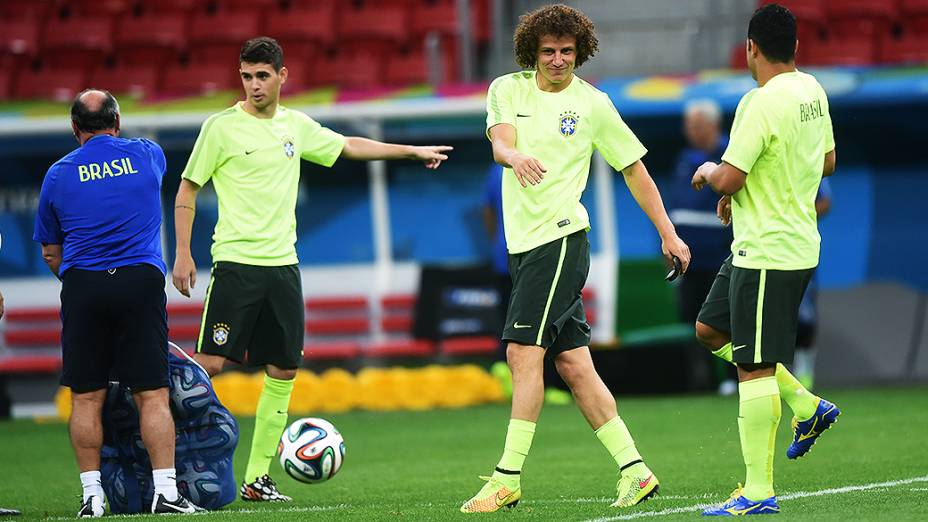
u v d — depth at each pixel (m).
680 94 52.03
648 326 52.94
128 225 23.84
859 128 53.25
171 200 56.53
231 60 65.44
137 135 54.06
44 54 66.00
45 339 56.06
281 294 26.84
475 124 54.59
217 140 26.64
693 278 47.59
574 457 33.94
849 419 40.19
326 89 56.06
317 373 55.41
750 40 21.42
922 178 53.50
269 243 26.73
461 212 56.75
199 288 56.22
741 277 21.08
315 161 27.75
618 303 53.47
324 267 57.59
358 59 64.31
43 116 53.78
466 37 62.66
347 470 32.94
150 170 24.42
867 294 53.53
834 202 54.47
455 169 56.53
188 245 26.58
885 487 25.00
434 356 54.66
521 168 21.47
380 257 57.28
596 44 23.30
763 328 20.88
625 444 23.16
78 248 23.77
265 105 26.73
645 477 23.02
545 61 22.75
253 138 26.77
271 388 27.00
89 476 23.69
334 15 66.81
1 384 54.53
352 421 47.12
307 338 56.22
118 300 23.50
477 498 22.56
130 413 24.16
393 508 23.70
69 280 23.73
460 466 33.06
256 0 67.38
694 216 46.91
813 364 52.69
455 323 54.66
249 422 47.66
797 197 20.95
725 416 42.66
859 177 54.09
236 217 26.67
